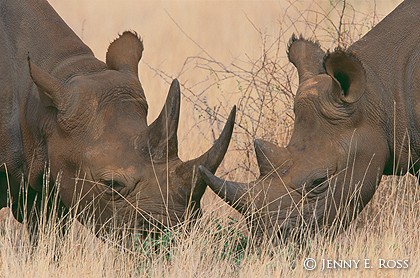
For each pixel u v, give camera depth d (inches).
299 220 502.6
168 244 499.2
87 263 496.4
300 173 507.2
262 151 510.6
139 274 500.1
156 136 507.5
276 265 486.6
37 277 486.6
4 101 536.1
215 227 519.8
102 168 507.2
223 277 498.9
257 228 502.0
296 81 717.3
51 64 543.5
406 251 522.6
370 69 541.6
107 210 510.3
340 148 515.2
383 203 581.0
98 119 515.8
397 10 559.5
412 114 537.0
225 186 501.7
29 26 551.2
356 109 520.4
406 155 539.8
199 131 695.7
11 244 528.4
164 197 502.6
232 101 741.9
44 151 532.1
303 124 521.3
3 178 548.4
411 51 545.0
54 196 544.4
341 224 514.9
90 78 528.1
